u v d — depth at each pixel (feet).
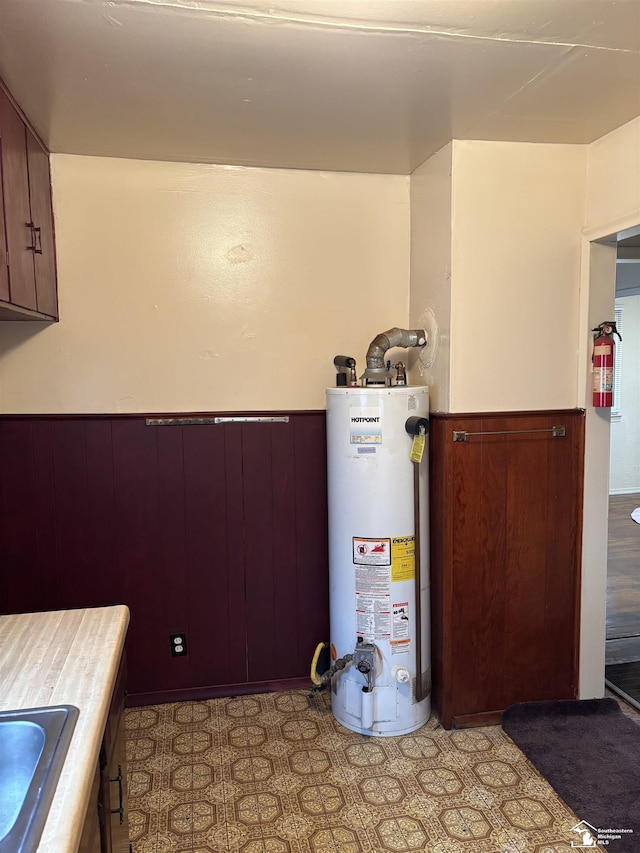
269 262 8.46
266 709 8.37
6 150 5.86
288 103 6.33
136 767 7.08
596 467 8.02
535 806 6.40
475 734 7.74
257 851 5.82
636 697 8.45
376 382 7.88
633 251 12.38
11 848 2.38
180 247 8.21
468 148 7.41
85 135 7.16
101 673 3.80
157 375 8.30
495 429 7.72
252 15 4.72
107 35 4.99
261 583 8.76
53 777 2.77
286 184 8.43
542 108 6.53
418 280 8.52
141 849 5.85
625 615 11.34
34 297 6.90
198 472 8.45
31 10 4.62
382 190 8.71
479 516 7.75
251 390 8.57
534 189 7.64
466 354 7.64
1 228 5.70
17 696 3.51
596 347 7.68
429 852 5.78
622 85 6.01
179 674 8.66
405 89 6.04
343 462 7.57
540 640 8.10
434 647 8.18
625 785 6.68
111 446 8.20
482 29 4.99
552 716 7.98
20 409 8.00
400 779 6.84
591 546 8.11
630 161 6.97
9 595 8.14
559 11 4.71
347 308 8.74
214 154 7.83
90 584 8.31
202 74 5.67
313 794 6.61
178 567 8.51
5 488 8.02
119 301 8.11
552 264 7.78
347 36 5.06
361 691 7.61
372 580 7.51
